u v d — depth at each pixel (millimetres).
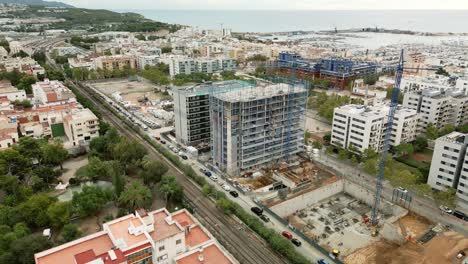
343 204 160375
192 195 157500
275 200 153500
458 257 120438
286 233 130500
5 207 129875
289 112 179875
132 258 91438
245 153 172625
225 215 142625
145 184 160375
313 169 182750
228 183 168750
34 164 177750
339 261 115812
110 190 145000
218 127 172125
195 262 91875
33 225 129375
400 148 193500
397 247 128000
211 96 171500
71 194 154625
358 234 137000
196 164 188875
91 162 165875
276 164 186750
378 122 190375
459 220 140375
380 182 145125
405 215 145125
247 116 166125
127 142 184125
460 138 157125
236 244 124625
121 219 103625
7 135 188625
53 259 90062
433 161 160750
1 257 101125
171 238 95812
